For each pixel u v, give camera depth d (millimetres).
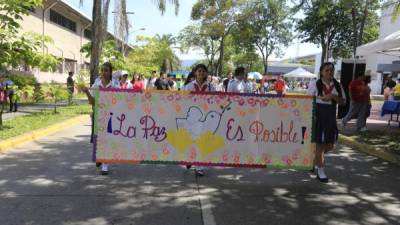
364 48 13953
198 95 6957
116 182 6684
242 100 6980
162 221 5012
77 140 10844
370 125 14898
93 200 5738
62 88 17188
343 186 6781
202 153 7039
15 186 6336
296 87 59469
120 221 4980
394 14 14500
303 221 5129
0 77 11180
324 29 29609
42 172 7250
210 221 5035
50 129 12242
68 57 33125
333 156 9453
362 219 5246
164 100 6957
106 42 24594
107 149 7016
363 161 8898
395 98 17250
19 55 10680
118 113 6965
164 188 6402
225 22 47469
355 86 12922
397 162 8609
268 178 7199
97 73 19406
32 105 20688
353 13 27406
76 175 7078
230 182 6859
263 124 7035
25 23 24531
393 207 5746
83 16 33688
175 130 7004
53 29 29609
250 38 48531
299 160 7105
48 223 4863
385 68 36219
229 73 16312
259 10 46344
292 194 6258
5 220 4930
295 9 15273
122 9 20234
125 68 25703
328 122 6926
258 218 5188
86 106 20578
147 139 7004
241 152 7059
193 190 6336
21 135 10500
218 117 6996
